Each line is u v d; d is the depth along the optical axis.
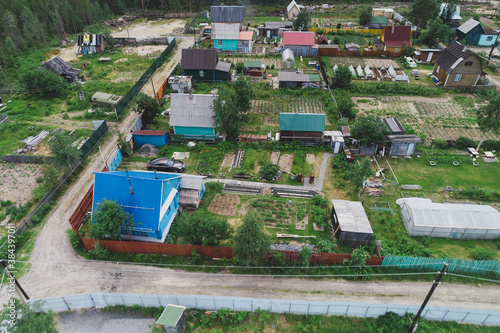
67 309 32.31
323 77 76.56
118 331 30.56
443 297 33.22
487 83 70.50
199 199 43.56
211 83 74.19
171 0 124.81
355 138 53.12
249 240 32.16
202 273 35.53
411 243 38.44
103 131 56.66
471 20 93.56
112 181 38.38
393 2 134.00
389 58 86.12
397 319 30.50
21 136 56.62
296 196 45.12
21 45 89.75
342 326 30.69
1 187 46.59
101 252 36.88
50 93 68.00
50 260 37.00
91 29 105.94
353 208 39.88
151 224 37.16
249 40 88.56
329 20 115.62
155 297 31.34
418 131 57.69
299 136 54.03
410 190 46.19
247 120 61.56
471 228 38.16
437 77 74.00
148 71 76.00
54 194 44.69
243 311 31.73
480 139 55.16
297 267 35.50
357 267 35.28
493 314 29.98
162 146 54.47
